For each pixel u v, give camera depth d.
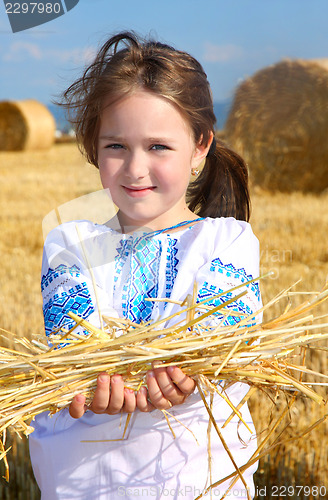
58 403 1.29
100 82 1.45
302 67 12.47
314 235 7.53
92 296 1.47
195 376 1.30
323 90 12.38
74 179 15.10
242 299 1.46
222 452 1.44
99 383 1.25
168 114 1.43
